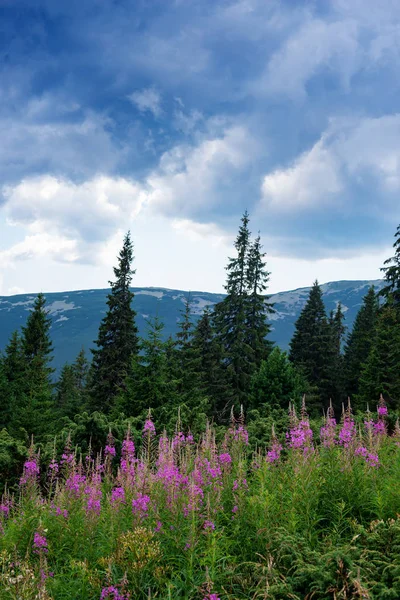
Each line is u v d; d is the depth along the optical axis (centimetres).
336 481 707
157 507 658
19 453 1175
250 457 1052
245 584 526
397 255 4053
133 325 4103
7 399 3525
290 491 689
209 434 855
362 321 6006
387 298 4053
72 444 1290
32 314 4728
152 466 784
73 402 3784
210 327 4306
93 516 659
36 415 2373
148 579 541
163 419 1672
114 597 500
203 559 529
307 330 5488
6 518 762
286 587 497
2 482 1130
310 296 5584
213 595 468
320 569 504
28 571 512
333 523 632
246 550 595
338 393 5225
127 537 571
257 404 3234
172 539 590
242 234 4862
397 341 3581
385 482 698
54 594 533
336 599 467
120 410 2233
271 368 3316
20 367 4419
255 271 4834
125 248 4294
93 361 4041
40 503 719
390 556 532
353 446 775
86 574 548
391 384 3472
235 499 660
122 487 689
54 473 783
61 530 645
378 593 474
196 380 3153
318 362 5319
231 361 4356
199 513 625
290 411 816
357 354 5312
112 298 4147
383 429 952
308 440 759
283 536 575
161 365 2347
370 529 595
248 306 4588
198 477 673
